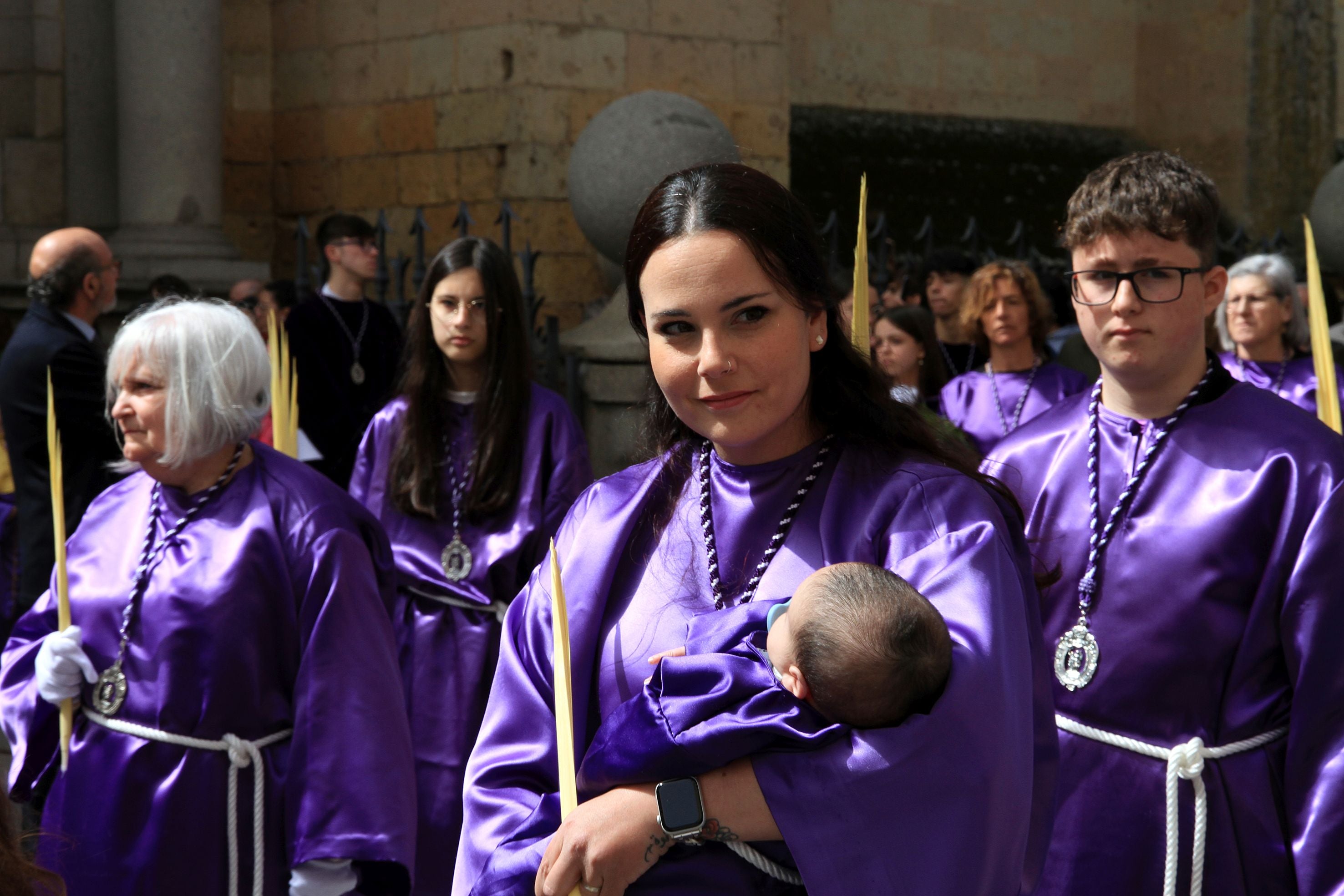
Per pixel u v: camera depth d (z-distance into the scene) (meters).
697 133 7.52
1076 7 15.93
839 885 1.54
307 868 2.76
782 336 1.75
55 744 3.03
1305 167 16.31
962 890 1.53
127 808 2.78
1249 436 2.52
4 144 10.50
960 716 1.57
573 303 10.02
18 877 1.80
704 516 1.90
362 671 2.82
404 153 10.75
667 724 1.64
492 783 1.86
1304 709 2.36
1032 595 1.85
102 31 10.69
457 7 10.28
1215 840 2.43
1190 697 2.48
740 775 1.60
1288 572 2.41
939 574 1.69
